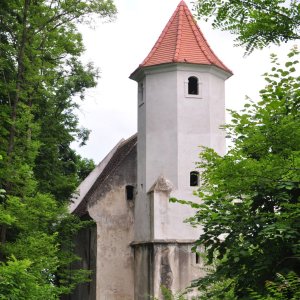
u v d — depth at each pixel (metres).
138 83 35.03
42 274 21.61
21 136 24.44
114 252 35.06
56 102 32.44
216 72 33.62
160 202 31.84
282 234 8.27
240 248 8.64
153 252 31.39
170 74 33.00
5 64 24.44
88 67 34.81
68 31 30.72
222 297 9.20
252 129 8.89
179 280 31.12
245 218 9.01
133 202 35.72
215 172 8.62
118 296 34.62
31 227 23.06
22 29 25.19
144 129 33.50
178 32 34.31
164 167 32.41
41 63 26.72
